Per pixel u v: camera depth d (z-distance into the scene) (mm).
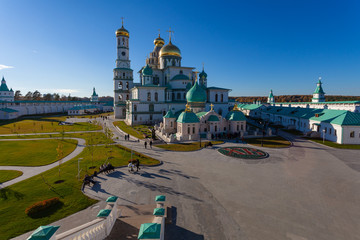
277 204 20469
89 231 13758
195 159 36125
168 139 52188
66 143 50062
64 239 12023
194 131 55500
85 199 21422
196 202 20906
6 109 111438
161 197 18125
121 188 24250
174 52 92625
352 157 37000
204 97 67625
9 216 18156
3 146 46969
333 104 81875
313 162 34156
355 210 19391
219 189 23906
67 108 163625
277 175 28219
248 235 15914
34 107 136500
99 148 44625
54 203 20109
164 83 94625
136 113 80438
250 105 120000
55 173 29234
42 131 69000
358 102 70125
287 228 16750
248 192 23094
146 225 12070
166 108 84812
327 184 25172
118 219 17328
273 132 63625
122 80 107438
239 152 40219
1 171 30406
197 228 16766
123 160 35344
